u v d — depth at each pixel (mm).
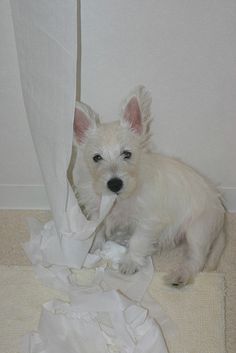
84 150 778
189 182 835
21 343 742
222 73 794
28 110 757
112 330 738
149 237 835
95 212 842
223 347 738
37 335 742
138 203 809
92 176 785
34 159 924
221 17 736
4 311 789
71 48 667
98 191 767
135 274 833
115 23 745
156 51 773
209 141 884
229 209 971
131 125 773
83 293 787
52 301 781
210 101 828
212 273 833
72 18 647
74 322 745
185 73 796
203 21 740
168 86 812
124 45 768
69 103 706
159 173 809
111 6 729
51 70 694
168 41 762
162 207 817
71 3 638
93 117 774
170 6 727
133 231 866
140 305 784
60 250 830
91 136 765
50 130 740
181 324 766
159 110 841
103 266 854
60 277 823
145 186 799
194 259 826
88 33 755
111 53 777
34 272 839
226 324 775
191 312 782
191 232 835
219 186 948
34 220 937
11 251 890
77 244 807
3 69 799
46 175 786
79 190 835
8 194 972
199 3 724
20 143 900
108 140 746
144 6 728
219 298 798
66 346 722
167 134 876
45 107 728
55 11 648
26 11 669
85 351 718
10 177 952
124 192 747
